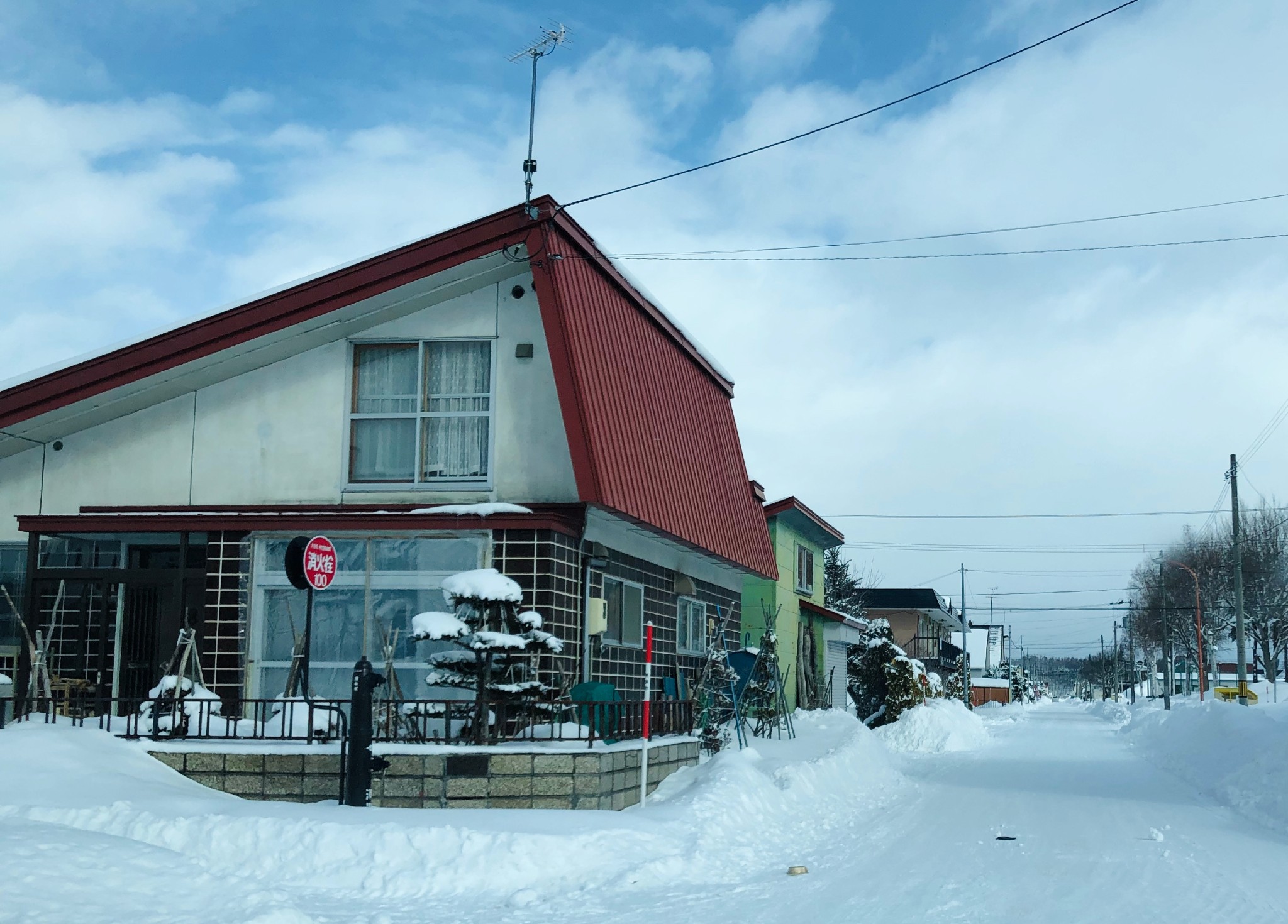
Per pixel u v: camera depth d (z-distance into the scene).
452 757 12.02
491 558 15.05
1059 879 9.95
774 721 22.00
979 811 15.20
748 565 23.08
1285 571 71.06
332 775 12.20
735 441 24.36
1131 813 15.25
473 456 16.31
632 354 17.81
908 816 14.66
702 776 14.23
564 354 15.26
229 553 15.66
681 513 18.47
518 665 13.59
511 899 8.78
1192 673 94.12
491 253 15.61
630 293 18.36
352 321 16.45
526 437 16.20
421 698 15.04
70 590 17.03
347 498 16.38
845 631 38.94
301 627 15.45
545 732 13.80
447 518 15.12
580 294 16.19
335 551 13.50
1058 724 53.12
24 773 11.09
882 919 8.21
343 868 9.54
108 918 7.08
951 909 8.59
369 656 15.22
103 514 16.56
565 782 12.05
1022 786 19.39
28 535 16.94
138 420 16.98
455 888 9.28
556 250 15.57
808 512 31.66
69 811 10.02
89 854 8.12
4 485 17.14
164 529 15.75
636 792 13.41
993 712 72.50
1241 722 22.83
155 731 12.88
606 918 8.20
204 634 15.57
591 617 15.84
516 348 16.36
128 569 16.62
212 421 16.86
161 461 16.84
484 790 11.98
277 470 16.59
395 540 15.40
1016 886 9.61
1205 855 11.53
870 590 63.78
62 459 17.08
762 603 25.23
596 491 14.91
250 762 12.33
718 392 23.80
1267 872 10.48
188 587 16.80
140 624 16.77
